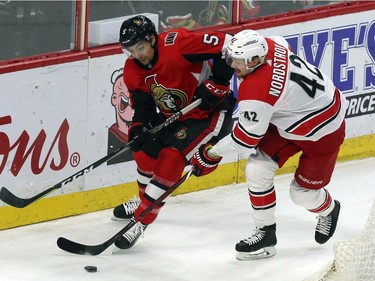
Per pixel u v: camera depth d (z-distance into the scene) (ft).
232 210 53.72
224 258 46.88
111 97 52.26
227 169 57.52
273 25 57.88
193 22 55.52
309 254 47.44
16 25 48.96
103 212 52.85
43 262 45.57
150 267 45.52
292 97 42.80
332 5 60.90
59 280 43.52
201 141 46.21
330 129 43.98
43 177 50.62
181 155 45.91
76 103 51.01
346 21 61.05
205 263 46.24
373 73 62.95
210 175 56.80
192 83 45.85
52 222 51.13
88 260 45.91
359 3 61.72
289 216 52.75
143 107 46.88
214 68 44.93
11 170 49.42
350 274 42.52
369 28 62.23
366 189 57.41
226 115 46.96
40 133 50.03
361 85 62.54
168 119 45.78
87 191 52.31
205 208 53.93
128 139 48.34
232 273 45.06
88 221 51.52
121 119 52.95
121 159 53.21
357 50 61.93
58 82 50.11
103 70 51.65
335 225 47.37
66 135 51.01
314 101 43.32
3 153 48.91
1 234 49.21
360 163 62.34
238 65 42.29
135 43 43.45
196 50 44.65
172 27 54.80
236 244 46.34
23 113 49.26
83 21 50.83
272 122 43.83
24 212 50.24
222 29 55.98
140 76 45.57
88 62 50.98
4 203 49.42
